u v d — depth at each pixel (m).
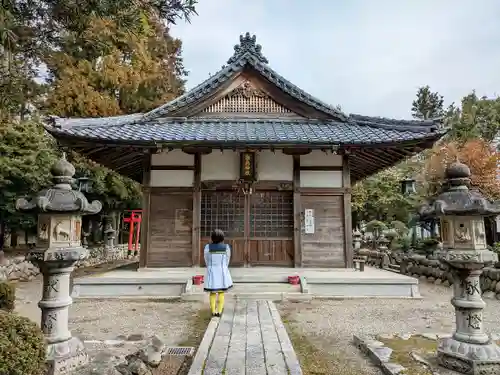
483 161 15.69
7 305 6.26
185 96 11.38
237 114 11.67
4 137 12.73
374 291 8.95
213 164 10.63
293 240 10.40
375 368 4.25
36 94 14.41
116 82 17.38
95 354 4.48
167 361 4.32
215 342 4.87
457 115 22.28
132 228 20.88
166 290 8.87
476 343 3.98
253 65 11.46
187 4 4.73
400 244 17.28
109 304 8.10
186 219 10.41
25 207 4.03
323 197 10.54
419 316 7.02
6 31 4.11
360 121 11.38
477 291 4.13
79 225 4.41
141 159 11.84
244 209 10.58
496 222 15.84
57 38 5.50
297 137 9.73
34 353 2.93
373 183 22.17
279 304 8.11
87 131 9.77
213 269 6.60
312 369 4.21
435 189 16.89
